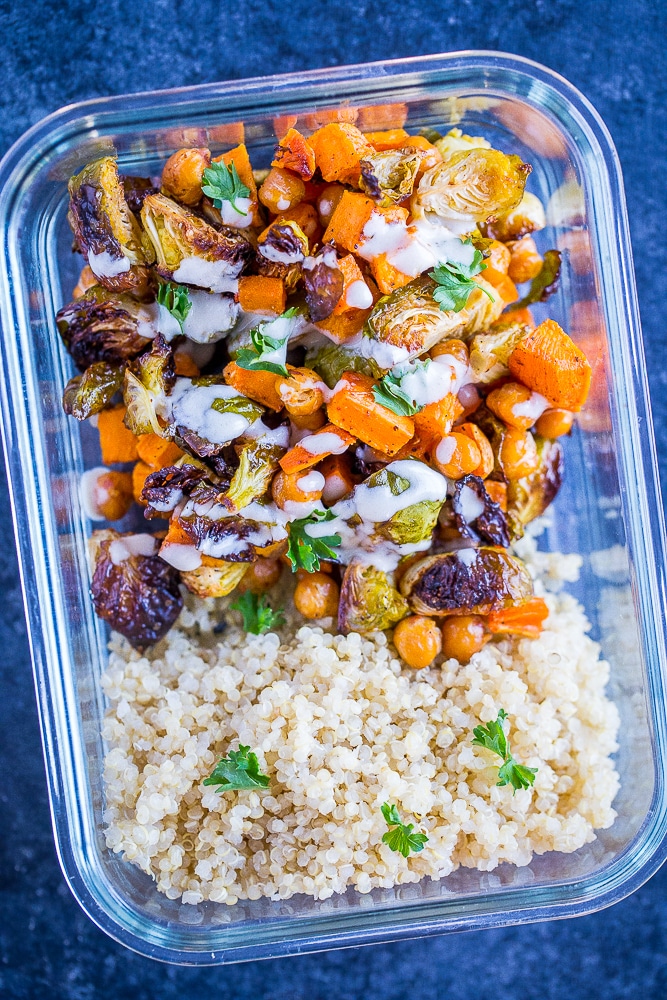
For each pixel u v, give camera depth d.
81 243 0.36
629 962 0.41
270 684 0.37
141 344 0.37
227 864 0.37
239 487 0.36
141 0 0.40
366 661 0.37
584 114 0.37
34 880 0.41
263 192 0.36
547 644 0.38
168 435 0.36
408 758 0.37
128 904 0.37
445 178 0.36
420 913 0.37
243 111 0.37
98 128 0.37
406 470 0.36
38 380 0.38
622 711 0.39
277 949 0.36
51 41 0.40
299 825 0.37
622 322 0.37
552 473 0.38
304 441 0.36
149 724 0.37
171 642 0.38
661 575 0.38
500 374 0.37
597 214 0.37
